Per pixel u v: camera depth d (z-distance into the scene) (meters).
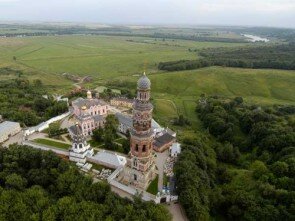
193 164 159.38
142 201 131.62
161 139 191.12
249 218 138.00
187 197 132.88
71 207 121.56
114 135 197.62
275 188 154.62
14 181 138.12
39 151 160.25
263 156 195.12
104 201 129.88
